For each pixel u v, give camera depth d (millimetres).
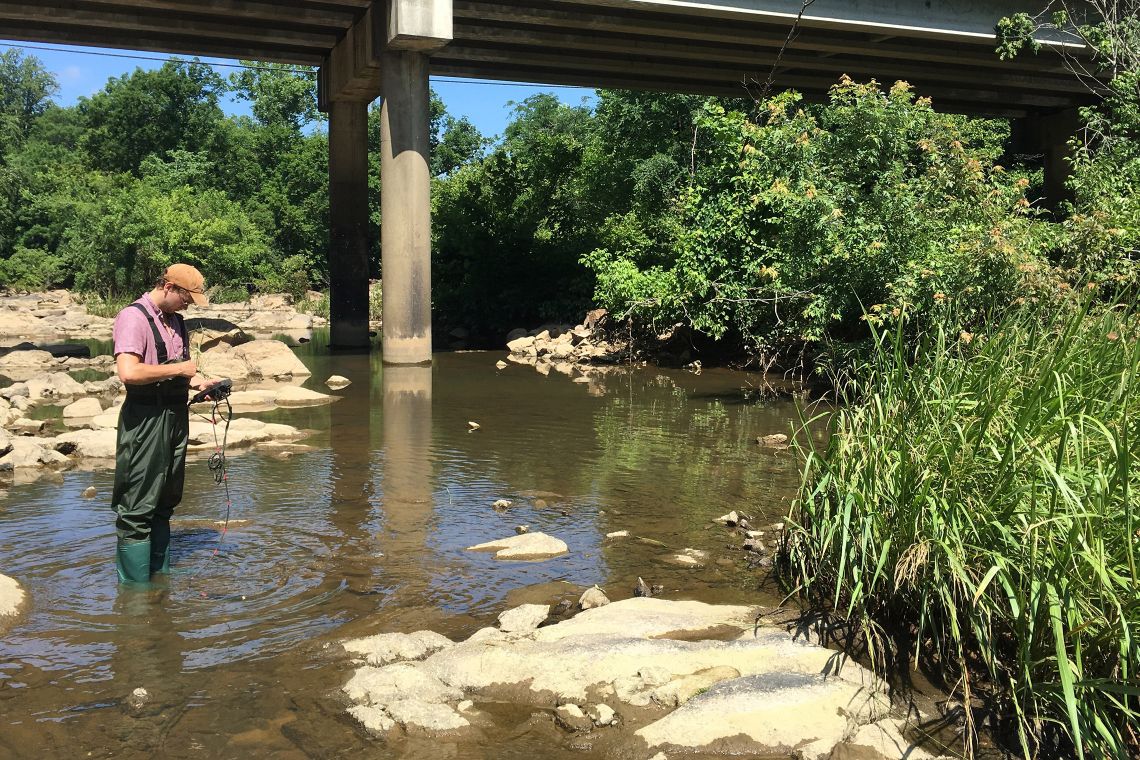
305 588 5633
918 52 21578
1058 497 4375
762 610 5297
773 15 18500
